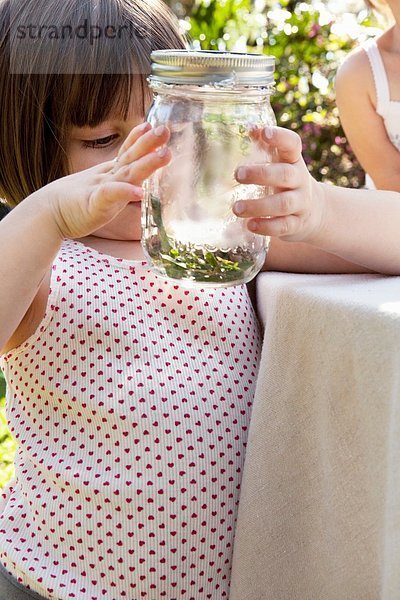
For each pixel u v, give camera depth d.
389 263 1.32
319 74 4.54
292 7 4.88
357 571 1.03
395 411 0.92
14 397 1.40
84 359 1.33
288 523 1.16
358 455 1.01
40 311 1.35
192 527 1.30
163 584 1.30
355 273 1.42
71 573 1.30
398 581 0.91
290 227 1.13
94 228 1.17
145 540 1.29
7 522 1.38
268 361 1.19
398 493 0.91
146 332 1.35
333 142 4.50
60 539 1.32
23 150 1.48
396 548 0.91
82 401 1.31
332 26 4.57
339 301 1.04
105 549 1.29
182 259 1.08
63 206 1.16
